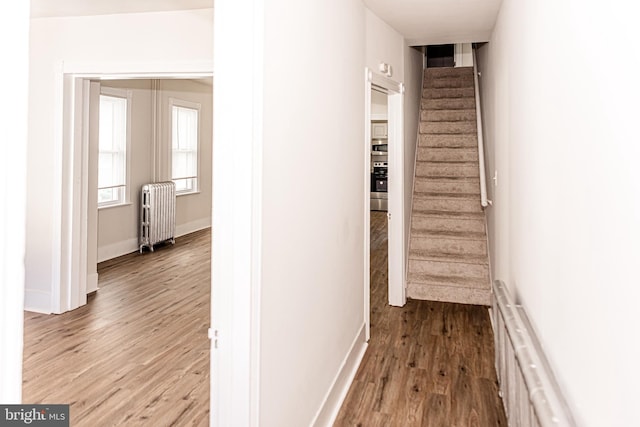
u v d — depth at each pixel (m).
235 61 1.46
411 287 4.46
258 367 1.53
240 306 1.48
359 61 3.08
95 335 3.51
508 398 2.08
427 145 5.54
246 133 1.46
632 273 0.88
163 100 7.11
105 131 6.07
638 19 0.85
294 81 1.84
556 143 1.51
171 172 7.35
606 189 1.03
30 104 3.94
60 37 3.86
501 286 2.65
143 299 4.42
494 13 3.42
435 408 2.49
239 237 1.48
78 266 4.14
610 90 1.01
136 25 3.72
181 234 7.85
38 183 3.96
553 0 1.56
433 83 6.34
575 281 1.28
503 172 3.12
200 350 3.24
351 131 2.90
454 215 4.78
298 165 1.92
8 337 0.65
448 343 3.39
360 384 2.78
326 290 2.39
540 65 1.79
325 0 2.27
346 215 2.81
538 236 1.82
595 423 1.10
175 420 2.36
